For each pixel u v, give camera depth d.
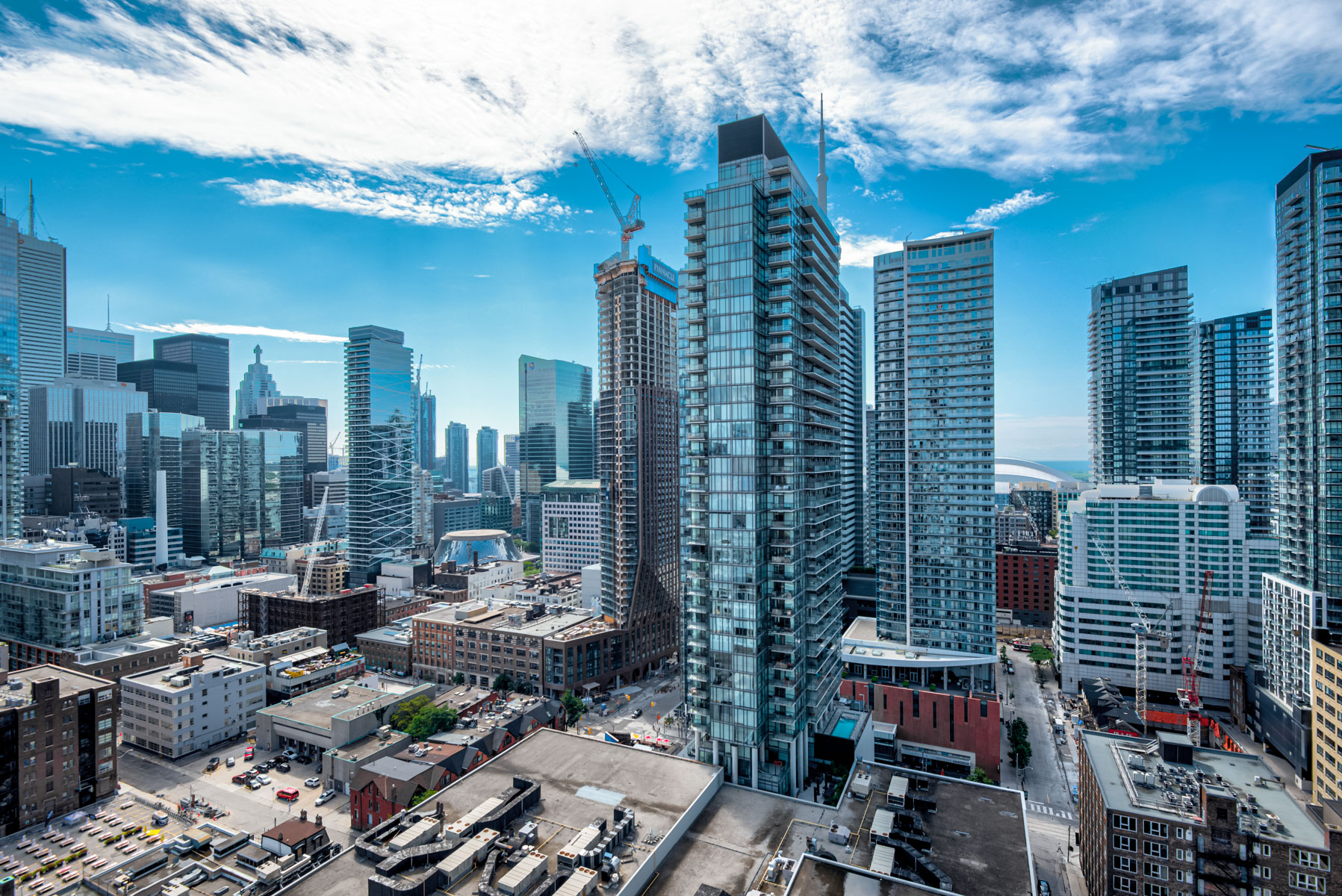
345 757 149.12
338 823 135.25
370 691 185.38
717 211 126.81
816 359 143.00
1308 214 191.75
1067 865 128.12
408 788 127.06
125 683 176.38
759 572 124.81
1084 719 195.25
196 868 108.56
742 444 123.81
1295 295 197.62
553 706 178.00
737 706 123.06
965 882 83.81
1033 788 161.38
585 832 89.81
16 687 138.62
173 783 154.00
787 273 130.50
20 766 127.38
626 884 82.31
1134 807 105.31
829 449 161.00
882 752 173.62
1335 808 100.94
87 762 138.38
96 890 105.56
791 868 87.88
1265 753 176.50
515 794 100.81
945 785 109.50
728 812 104.38
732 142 129.88
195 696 171.75
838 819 101.12
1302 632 169.88
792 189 130.62
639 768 114.25
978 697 176.62
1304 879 95.06
